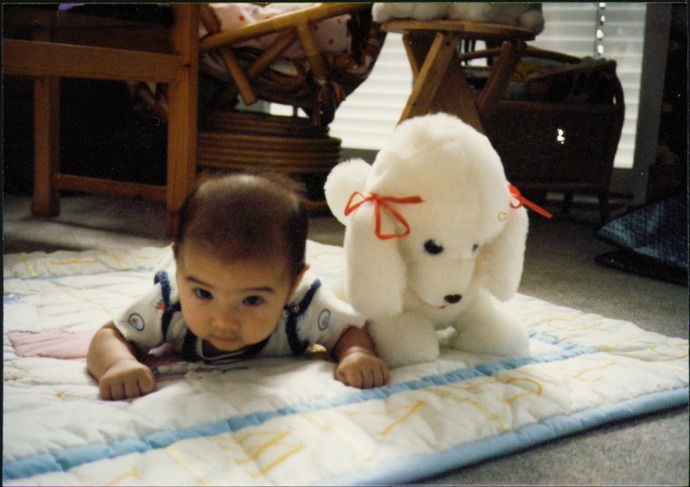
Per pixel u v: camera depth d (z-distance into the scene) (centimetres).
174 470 64
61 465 64
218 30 215
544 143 231
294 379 84
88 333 103
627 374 93
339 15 208
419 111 185
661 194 237
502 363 95
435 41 184
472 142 88
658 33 268
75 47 163
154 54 180
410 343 92
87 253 150
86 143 254
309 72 230
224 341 83
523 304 127
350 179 96
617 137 242
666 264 160
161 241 186
